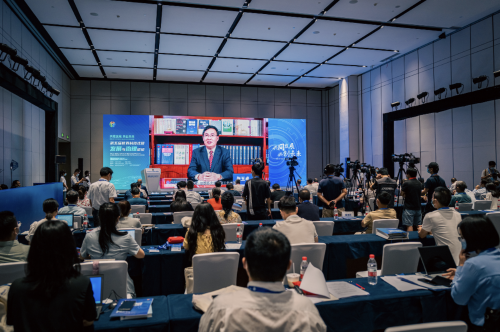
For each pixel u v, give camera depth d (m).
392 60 13.15
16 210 5.78
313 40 11.03
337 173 7.57
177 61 12.98
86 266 2.31
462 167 10.37
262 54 12.33
